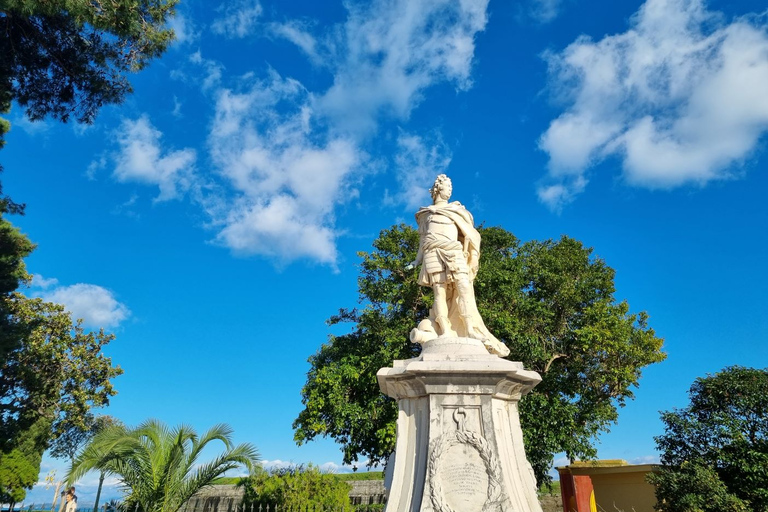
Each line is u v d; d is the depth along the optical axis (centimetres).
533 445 1219
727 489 1062
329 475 1322
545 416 1232
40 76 938
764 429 1086
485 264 1383
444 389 475
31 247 1438
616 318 1334
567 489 1700
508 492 446
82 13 736
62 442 2211
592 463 1560
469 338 525
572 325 1413
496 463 447
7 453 1747
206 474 927
